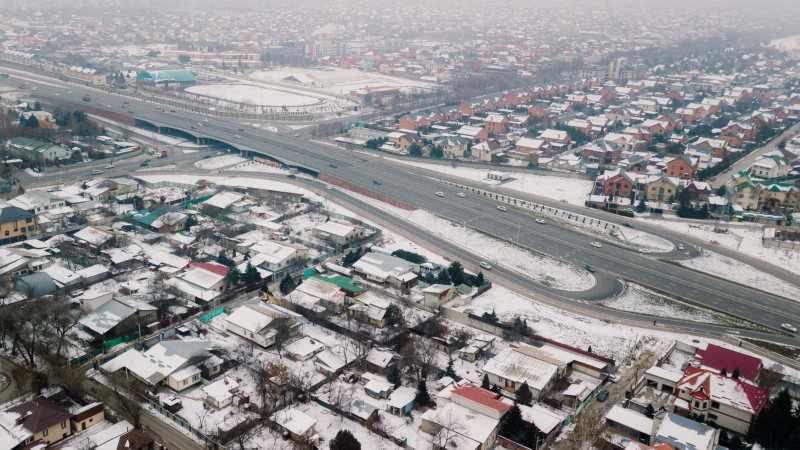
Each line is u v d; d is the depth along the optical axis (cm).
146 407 13262
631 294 18925
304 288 17962
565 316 17612
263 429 12669
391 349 15538
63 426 12181
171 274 18875
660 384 14300
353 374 14450
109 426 12562
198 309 17262
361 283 19038
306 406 13462
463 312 17375
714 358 14775
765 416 12212
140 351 15125
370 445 12231
